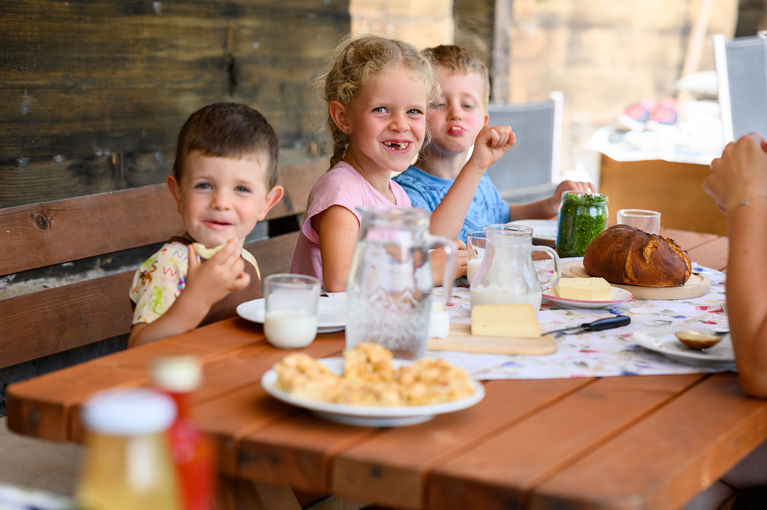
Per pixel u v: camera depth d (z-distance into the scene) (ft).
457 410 3.58
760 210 4.25
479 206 8.64
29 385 3.73
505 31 14.42
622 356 4.40
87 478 1.82
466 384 3.52
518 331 4.57
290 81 10.44
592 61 18.02
